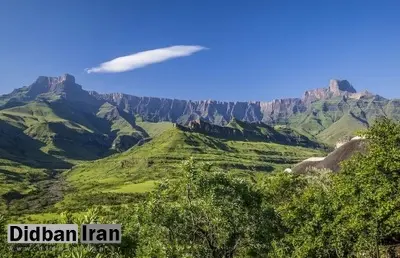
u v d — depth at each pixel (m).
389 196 40.09
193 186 33.00
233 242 34.12
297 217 51.09
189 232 33.53
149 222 32.78
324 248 49.00
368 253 48.03
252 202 34.22
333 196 49.88
